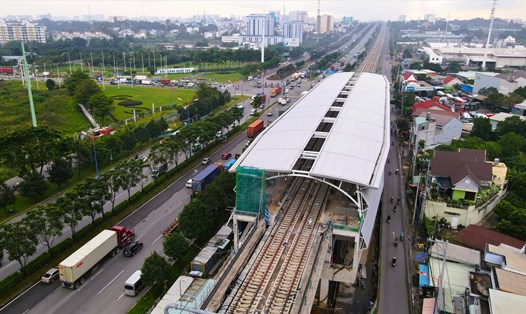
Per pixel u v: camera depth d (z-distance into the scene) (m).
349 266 45.28
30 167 73.50
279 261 40.66
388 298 45.25
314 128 60.84
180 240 47.91
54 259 50.12
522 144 88.94
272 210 51.25
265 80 193.88
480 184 63.47
